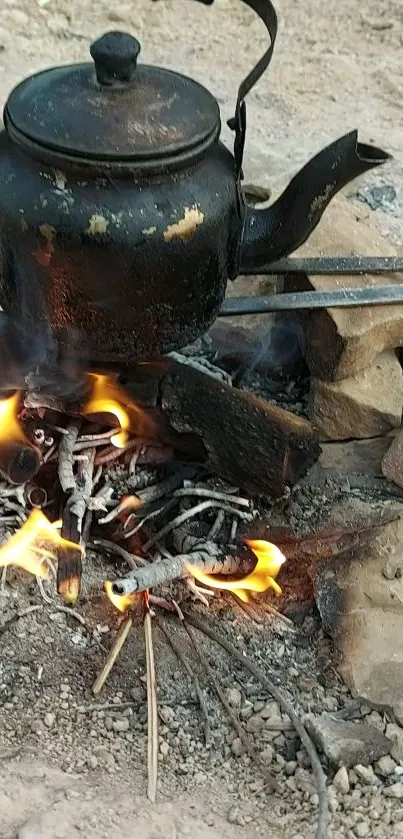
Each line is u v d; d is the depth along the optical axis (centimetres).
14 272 93
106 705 100
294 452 104
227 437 104
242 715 100
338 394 109
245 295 118
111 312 92
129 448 107
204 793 95
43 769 95
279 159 141
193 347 117
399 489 110
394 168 141
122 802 93
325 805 93
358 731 98
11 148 92
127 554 107
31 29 166
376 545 105
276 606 108
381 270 113
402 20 181
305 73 163
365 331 107
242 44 171
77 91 90
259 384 116
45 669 101
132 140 88
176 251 91
